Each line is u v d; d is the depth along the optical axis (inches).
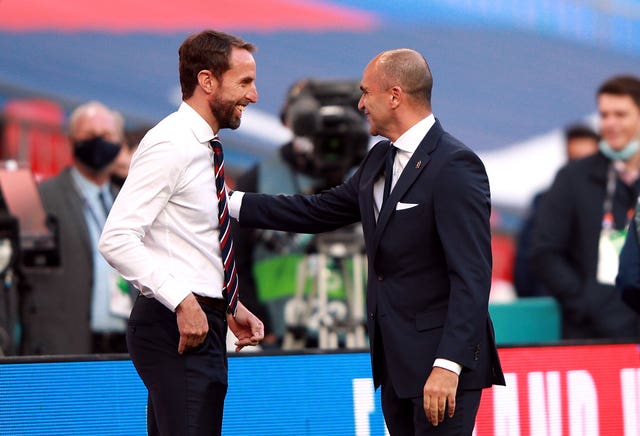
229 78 523.2
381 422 644.7
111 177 903.1
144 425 607.5
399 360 532.1
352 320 850.8
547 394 666.2
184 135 515.5
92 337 827.4
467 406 526.9
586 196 902.4
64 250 825.5
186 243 517.0
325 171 847.1
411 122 539.8
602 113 906.1
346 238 857.5
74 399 596.7
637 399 680.4
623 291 642.8
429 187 525.7
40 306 811.4
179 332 515.5
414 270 532.4
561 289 899.4
